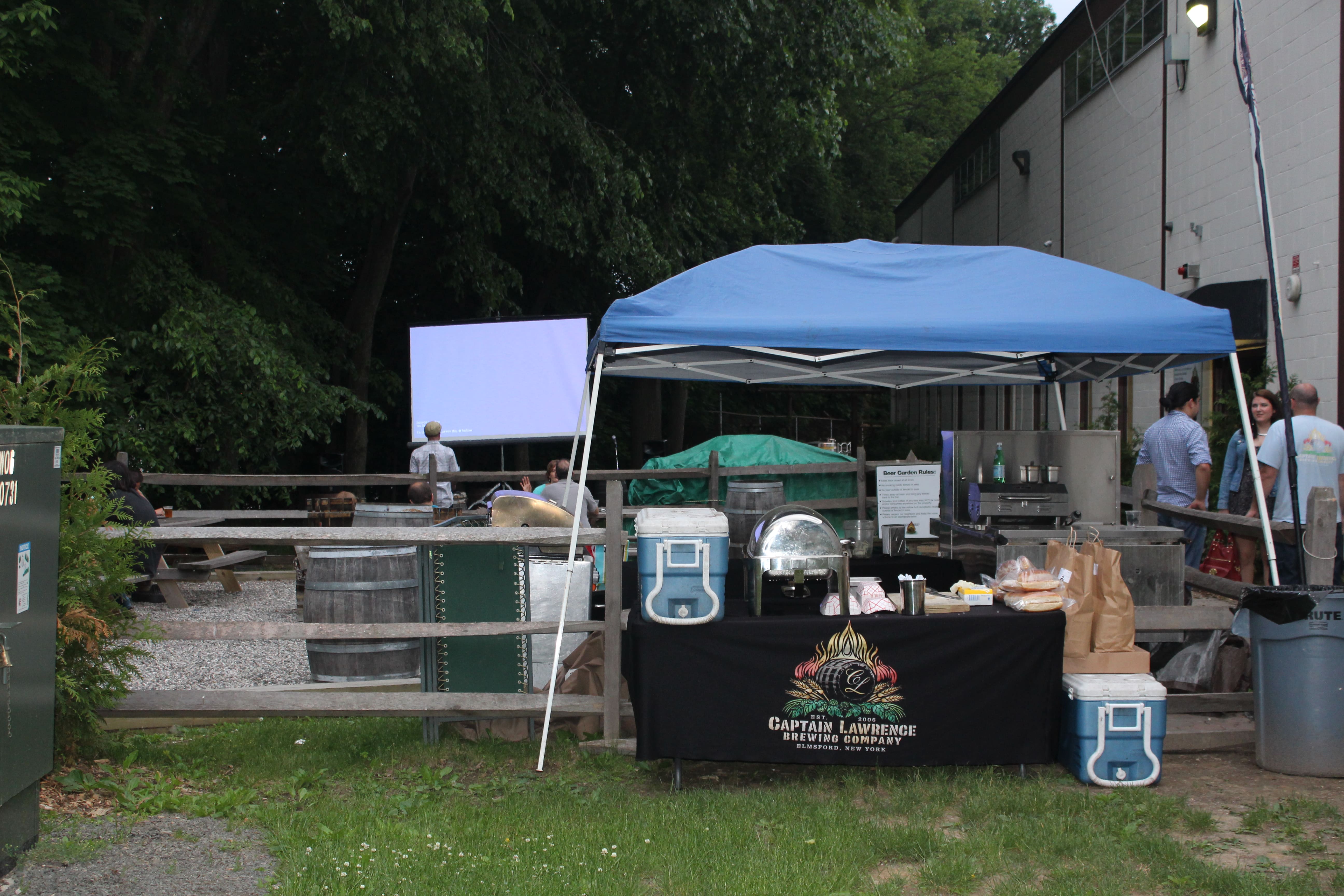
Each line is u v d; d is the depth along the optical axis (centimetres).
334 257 1883
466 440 1379
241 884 347
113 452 1173
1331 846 387
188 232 1422
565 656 580
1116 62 1623
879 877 365
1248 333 1146
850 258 570
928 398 3253
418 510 750
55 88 1180
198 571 916
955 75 4428
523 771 481
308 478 1051
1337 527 507
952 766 469
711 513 463
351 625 476
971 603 483
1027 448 634
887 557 618
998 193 2367
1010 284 545
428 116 1436
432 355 1392
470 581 521
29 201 1115
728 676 449
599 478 1013
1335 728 466
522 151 1549
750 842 390
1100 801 433
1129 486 777
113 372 1206
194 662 699
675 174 1838
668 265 1686
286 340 1434
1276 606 469
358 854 368
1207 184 1298
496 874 352
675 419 2503
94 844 378
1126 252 1585
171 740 526
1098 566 486
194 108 1470
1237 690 553
